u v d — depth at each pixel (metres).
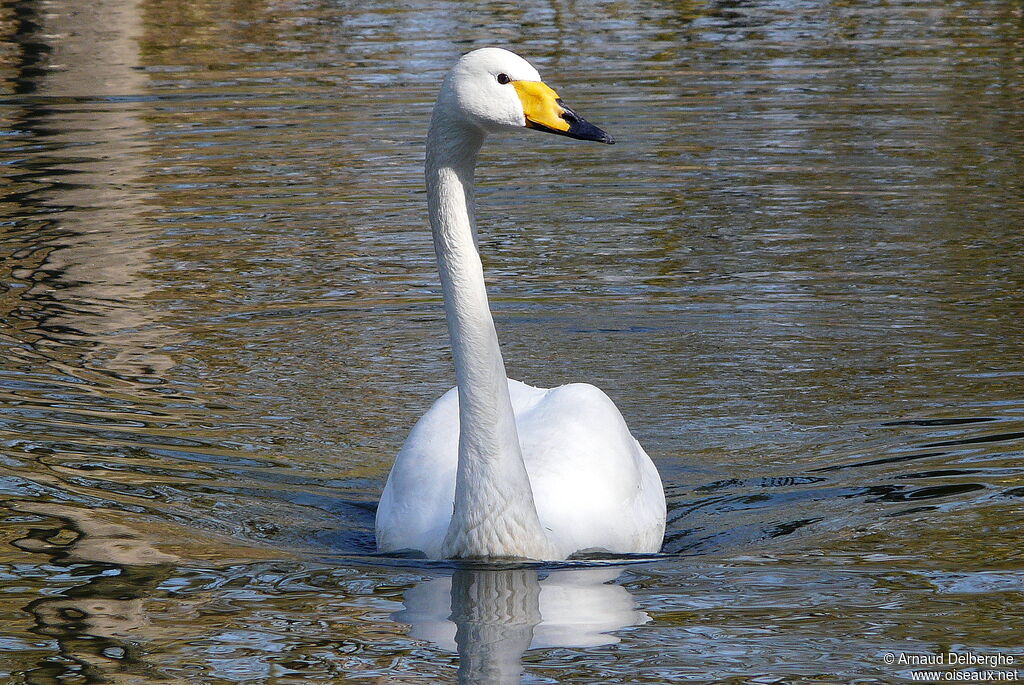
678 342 13.92
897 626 8.01
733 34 27.23
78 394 12.46
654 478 10.53
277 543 9.56
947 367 13.03
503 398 8.91
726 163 19.75
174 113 22.06
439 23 27.92
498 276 15.87
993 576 8.73
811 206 17.95
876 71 24.31
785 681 7.33
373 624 8.14
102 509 10.07
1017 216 17.36
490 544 9.01
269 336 14.08
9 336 13.89
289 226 17.42
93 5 28.72
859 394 12.47
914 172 19.11
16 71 24.33
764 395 12.56
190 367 13.22
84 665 7.59
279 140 20.70
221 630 8.08
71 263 16.08
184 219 17.58
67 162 19.70
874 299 14.88
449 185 8.72
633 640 7.88
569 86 23.25
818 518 9.95
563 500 9.47
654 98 22.72
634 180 19.20
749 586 8.71
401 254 16.58
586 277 15.81
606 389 12.79
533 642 7.86
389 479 10.11
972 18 28.36
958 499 10.15
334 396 12.62
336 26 27.83
